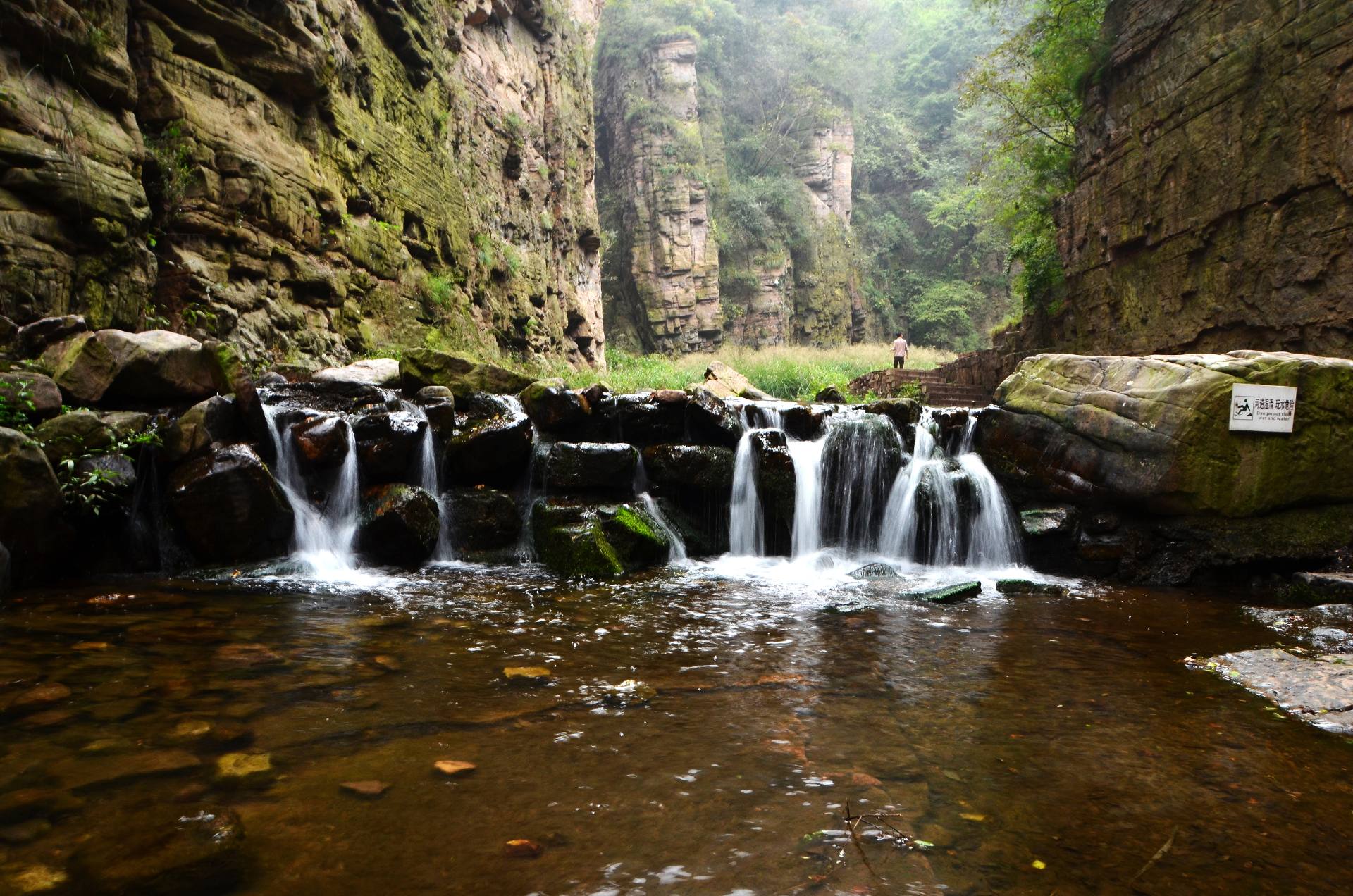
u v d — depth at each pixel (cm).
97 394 625
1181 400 675
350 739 281
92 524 563
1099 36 1638
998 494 780
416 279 1599
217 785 241
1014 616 528
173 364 658
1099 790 258
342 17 1370
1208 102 1304
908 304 6119
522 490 765
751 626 481
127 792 233
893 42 6994
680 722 310
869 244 6175
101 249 877
